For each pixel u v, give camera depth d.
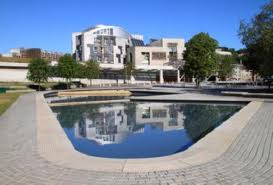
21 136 10.49
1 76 78.44
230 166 6.58
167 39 129.38
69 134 14.14
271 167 6.47
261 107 19.09
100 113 22.33
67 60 67.56
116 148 10.94
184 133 14.02
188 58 58.22
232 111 21.42
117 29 157.62
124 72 106.31
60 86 69.12
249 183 5.55
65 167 6.73
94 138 13.02
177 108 23.94
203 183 5.61
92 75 80.69
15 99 31.14
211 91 42.69
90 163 7.00
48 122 13.74
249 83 75.81
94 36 149.50
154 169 6.45
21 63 80.81
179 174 6.11
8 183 5.81
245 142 8.95
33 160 7.37
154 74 121.19
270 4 31.66
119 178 5.95
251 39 32.84
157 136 13.36
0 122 14.36
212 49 57.47
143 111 22.89
